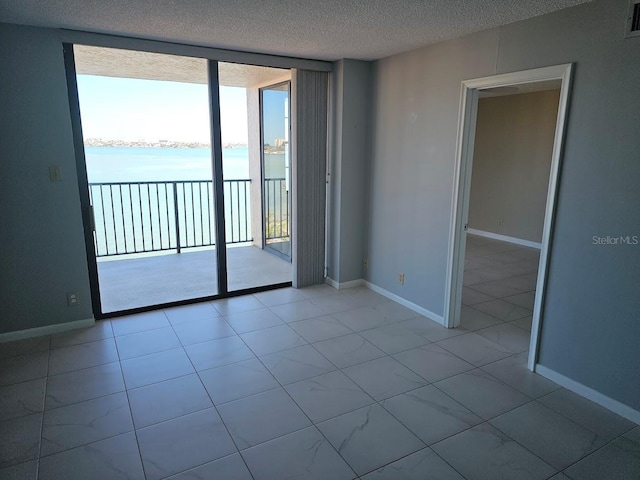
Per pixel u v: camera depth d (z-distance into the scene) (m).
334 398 2.61
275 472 2.01
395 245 4.20
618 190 2.37
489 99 7.17
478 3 2.45
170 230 6.15
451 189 3.50
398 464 2.07
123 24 2.94
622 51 2.28
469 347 3.30
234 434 2.27
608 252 2.45
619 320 2.44
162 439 2.23
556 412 2.50
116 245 5.80
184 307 4.06
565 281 2.69
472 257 6.09
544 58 2.68
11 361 3.00
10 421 2.35
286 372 2.91
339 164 4.34
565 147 2.60
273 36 3.25
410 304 4.08
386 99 4.08
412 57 3.72
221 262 4.22
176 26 2.98
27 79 3.07
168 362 3.02
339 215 4.45
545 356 2.87
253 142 6.07
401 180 4.02
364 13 2.66
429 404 2.56
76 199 3.39
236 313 3.93
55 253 3.38
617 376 2.47
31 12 2.69
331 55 3.96
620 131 2.33
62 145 3.27
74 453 2.12
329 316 3.88
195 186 6.17
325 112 4.37
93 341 3.33
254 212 6.38
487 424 2.38
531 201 6.73
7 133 3.07
